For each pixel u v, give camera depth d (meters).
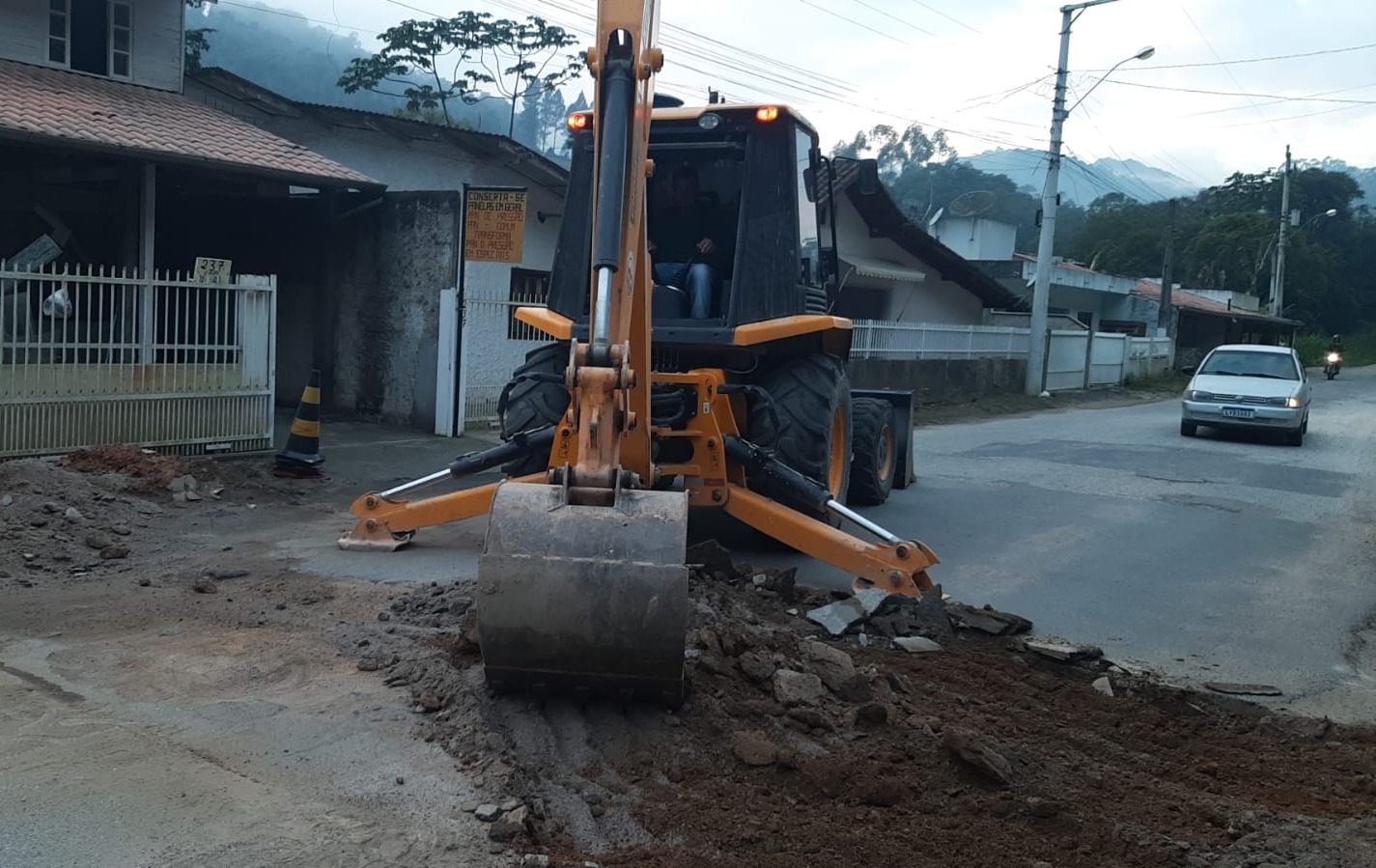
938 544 9.03
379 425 14.55
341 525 8.59
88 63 14.20
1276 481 13.62
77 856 3.34
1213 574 8.43
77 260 14.33
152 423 10.39
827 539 6.66
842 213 23.52
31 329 9.84
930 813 3.94
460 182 16.62
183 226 16.38
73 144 11.10
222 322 10.90
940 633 6.15
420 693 4.60
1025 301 31.41
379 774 3.93
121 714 4.43
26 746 4.10
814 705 4.65
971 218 40.28
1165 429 20.17
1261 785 4.55
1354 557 9.25
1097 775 4.40
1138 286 43.91
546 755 4.11
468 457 7.55
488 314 14.55
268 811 3.66
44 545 7.17
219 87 16.47
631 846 3.57
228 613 5.87
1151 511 11.10
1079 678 5.82
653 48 4.91
